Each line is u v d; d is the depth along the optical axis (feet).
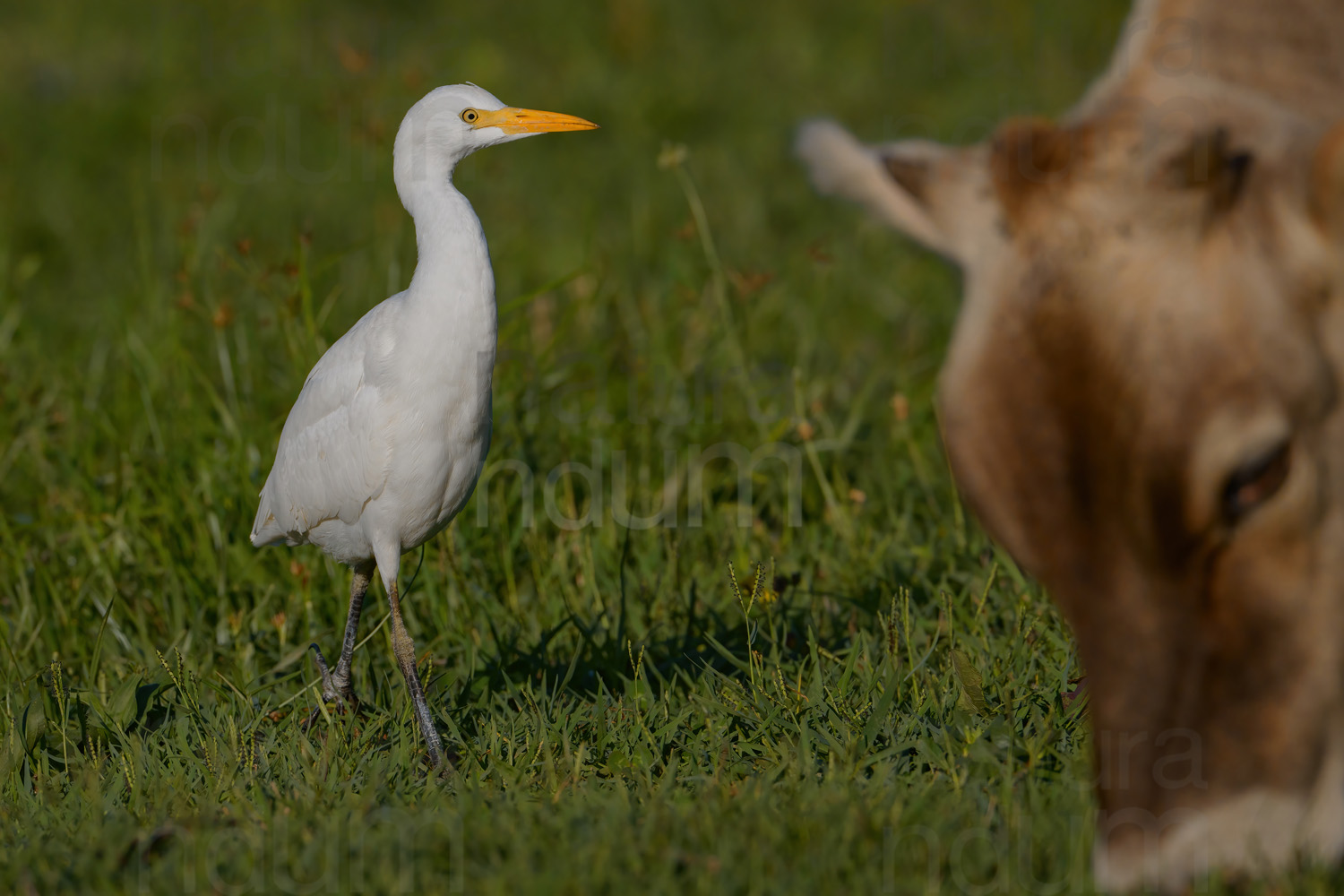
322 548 27.94
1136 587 14.98
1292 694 15.11
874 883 18.90
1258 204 15.06
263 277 36.32
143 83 77.36
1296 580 14.97
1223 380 14.43
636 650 28.86
